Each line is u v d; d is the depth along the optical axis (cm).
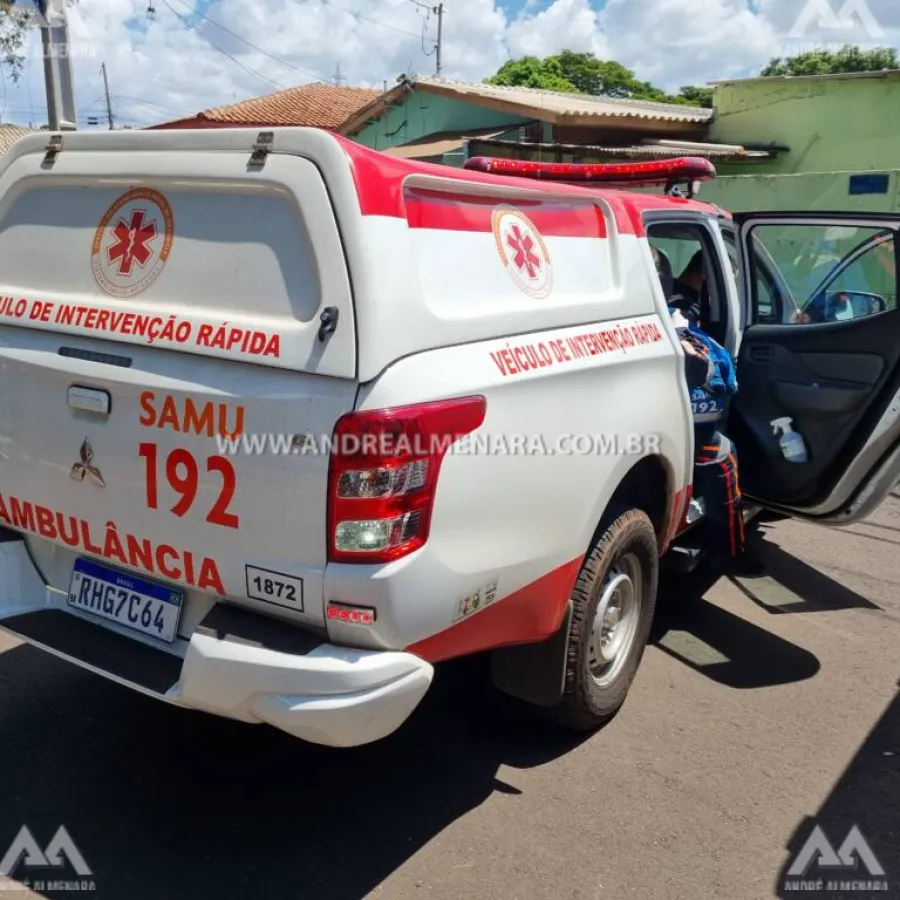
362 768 323
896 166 1506
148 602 272
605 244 341
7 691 362
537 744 341
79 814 293
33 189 291
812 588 496
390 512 228
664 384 346
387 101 1716
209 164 248
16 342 282
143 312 257
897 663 414
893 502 659
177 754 327
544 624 292
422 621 241
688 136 1656
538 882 270
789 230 610
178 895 261
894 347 385
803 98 1568
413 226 250
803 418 420
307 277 234
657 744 344
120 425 257
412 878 270
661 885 271
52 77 743
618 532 324
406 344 234
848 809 309
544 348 282
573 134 1474
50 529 286
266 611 245
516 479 264
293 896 262
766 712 369
